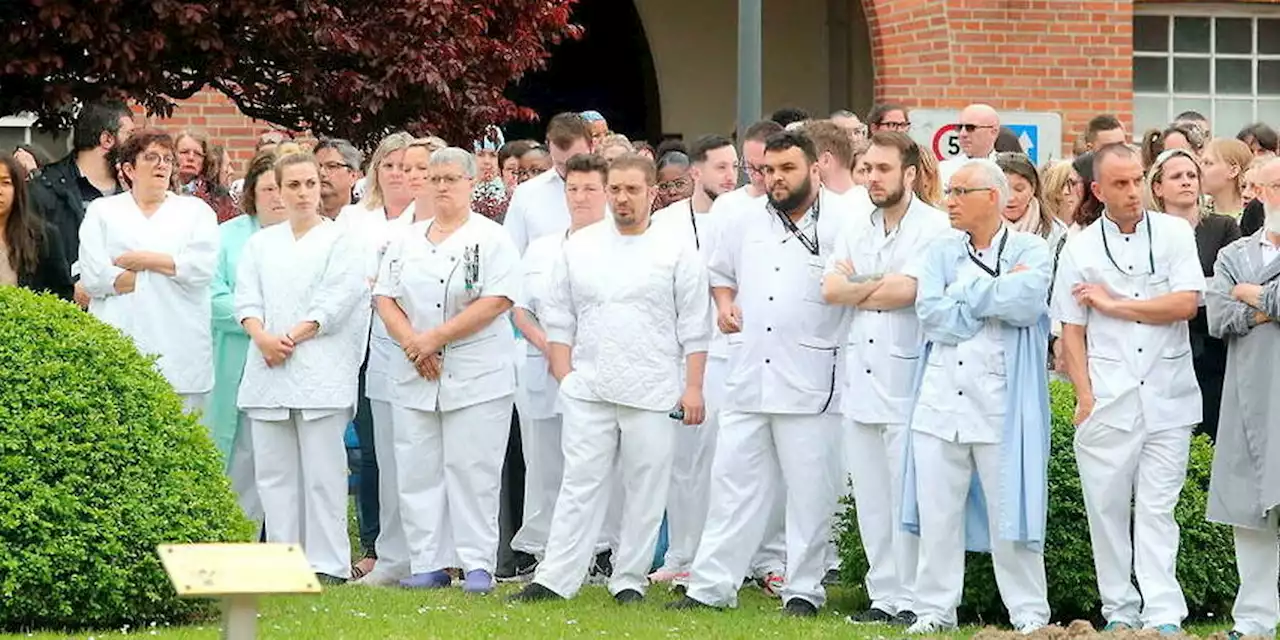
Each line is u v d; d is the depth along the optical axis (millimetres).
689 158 28312
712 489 22281
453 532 23438
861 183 23516
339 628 19734
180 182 28438
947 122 34094
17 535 18922
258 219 25062
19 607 18953
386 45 30422
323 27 29891
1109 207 20828
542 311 24125
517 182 30234
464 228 23344
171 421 20328
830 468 22031
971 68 40250
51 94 29438
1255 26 42656
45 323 20000
